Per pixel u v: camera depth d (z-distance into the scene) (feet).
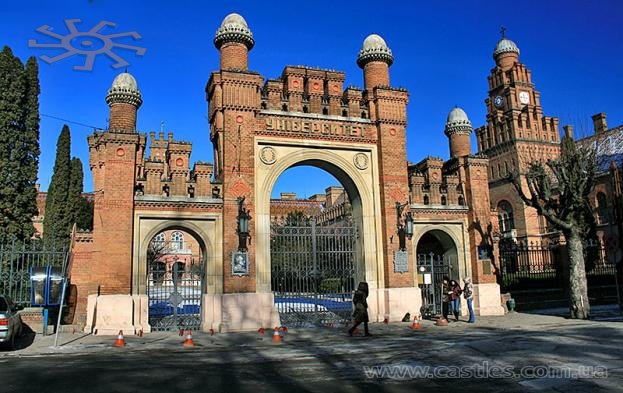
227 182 72.13
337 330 67.97
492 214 89.10
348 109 82.48
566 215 77.00
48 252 68.80
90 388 32.78
